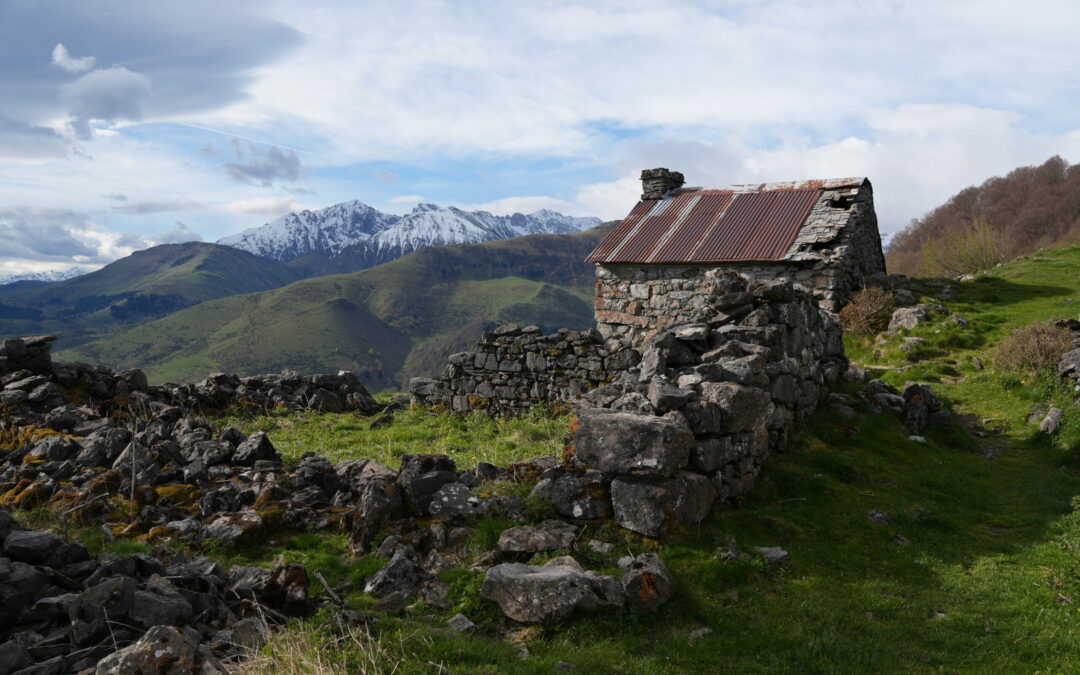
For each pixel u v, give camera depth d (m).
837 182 27.12
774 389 11.16
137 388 16.16
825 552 8.40
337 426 16.12
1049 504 10.34
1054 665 5.92
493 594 6.38
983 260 49.81
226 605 5.89
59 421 12.38
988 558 8.48
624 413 8.48
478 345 17.33
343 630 5.46
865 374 16.67
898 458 12.29
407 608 6.38
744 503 9.57
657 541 7.79
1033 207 94.44
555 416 15.74
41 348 15.45
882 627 6.67
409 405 18.23
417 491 8.47
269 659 4.86
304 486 9.41
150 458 9.94
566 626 6.18
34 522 8.40
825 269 24.38
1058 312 23.56
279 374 18.83
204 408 16.58
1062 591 7.38
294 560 7.38
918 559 8.38
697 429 8.75
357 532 7.75
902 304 25.23
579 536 7.95
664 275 25.95
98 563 6.11
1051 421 13.75
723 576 7.37
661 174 30.12
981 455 13.44
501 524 7.99
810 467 11.11
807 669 5.82
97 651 4.89
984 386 17.47
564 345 16.28
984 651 6.23
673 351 11.12
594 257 27.02
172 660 4.47
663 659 5.83
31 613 5.22
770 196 27.56
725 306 12.72
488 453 12.85
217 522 8.02
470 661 5.44
